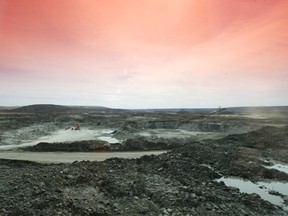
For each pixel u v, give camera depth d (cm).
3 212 1042
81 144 2880
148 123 5647
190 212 1145
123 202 1202
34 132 4375
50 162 2148
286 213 1256
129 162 1922
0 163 2025
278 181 1789
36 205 1089
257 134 3331
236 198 1381
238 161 2102
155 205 1186
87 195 1248
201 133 4706
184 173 1708
